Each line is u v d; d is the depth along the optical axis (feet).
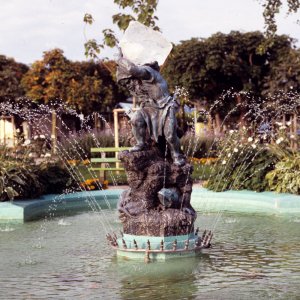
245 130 42.50
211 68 98.12
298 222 29.50
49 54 103.14
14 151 39.19
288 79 92.17
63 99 103.14
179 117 86.89
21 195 35.45
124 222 22.22
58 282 18.62
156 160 22.70
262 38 99.86
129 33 23.63
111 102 109.40
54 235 27.32
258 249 23.07
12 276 19.53
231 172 37.96
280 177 35.50
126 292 17.26
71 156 64.03
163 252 20.93
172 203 22.17
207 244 22.20
